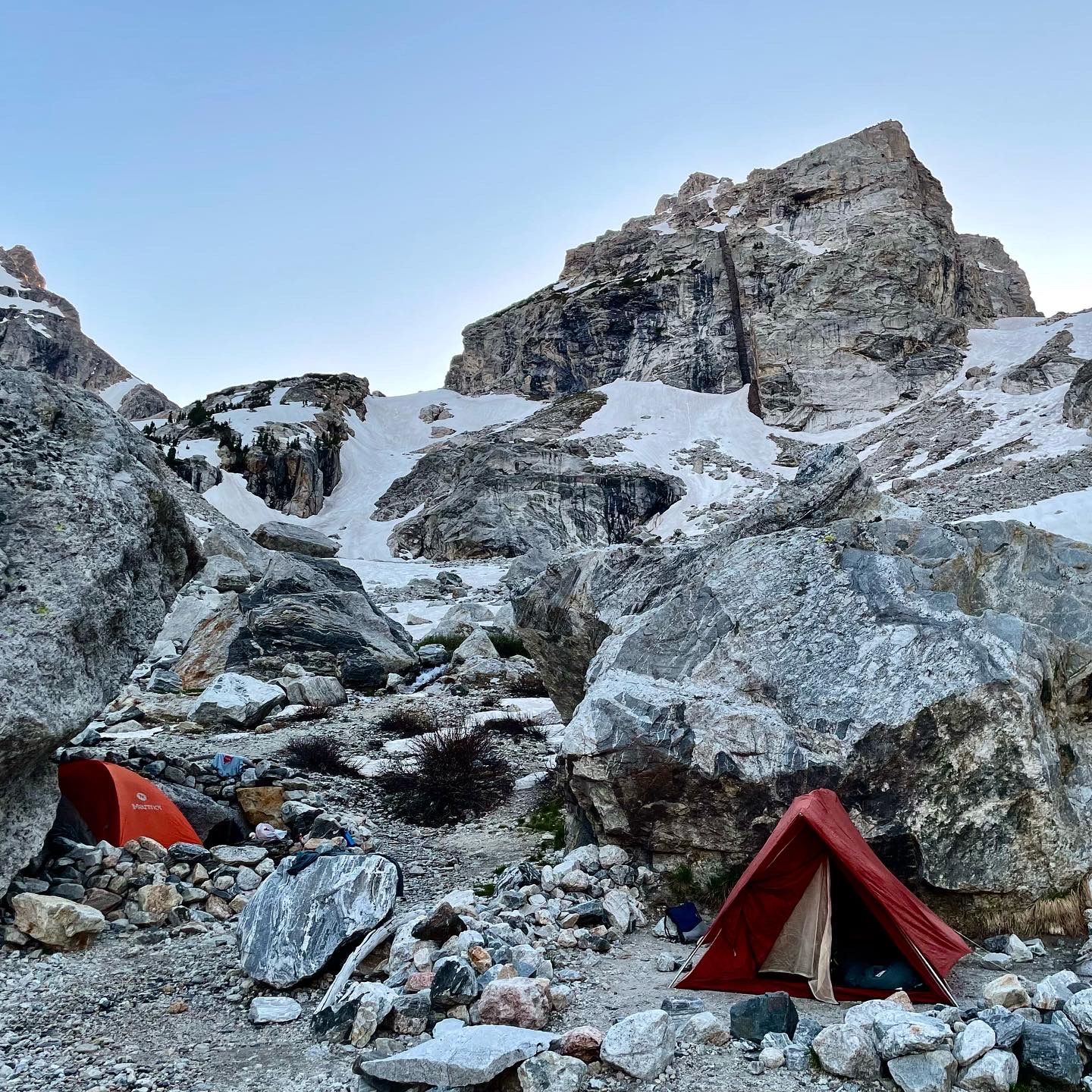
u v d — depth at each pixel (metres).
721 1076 5.80
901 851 8.42
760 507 12.54
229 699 18.33
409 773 14.22
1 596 8.60
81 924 8.29
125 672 9.67
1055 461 66.06
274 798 12.05
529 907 9.01
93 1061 6.39
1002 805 8.40
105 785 10.21
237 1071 6.26
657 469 90.50
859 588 10.04
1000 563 10.56
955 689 8.65
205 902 9.43
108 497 9.63
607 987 7.34
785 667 9.58
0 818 8.70
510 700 20.94
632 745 9.32
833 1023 6.53
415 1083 5.79
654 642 10.56
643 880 9.42
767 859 7.36
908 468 79.31
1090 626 10.05
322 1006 7.05
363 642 23.88
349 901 7.98
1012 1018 5.89
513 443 98.06
